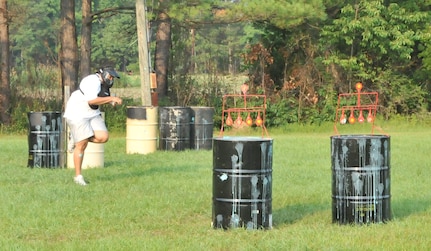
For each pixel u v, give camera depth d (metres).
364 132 53.81
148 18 48.66
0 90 53.03
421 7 60.00
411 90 59.09
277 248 14.85
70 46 52.75
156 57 56.34
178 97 56.44
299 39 57.84
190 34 62.38
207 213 19.00
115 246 15.02
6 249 14.89
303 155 33.41
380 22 56.34
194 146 35.75
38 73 54.28
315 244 15.19
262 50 57.91
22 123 52.19
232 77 57.94
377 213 17.05
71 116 23.47
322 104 57.34
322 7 51.84
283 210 19.41
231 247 15.11
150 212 18.84
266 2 50.62
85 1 53.16
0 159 31.48
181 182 24.22
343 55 58.22
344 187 17.06
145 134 34.16
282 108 56.22
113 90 62.47
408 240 15.73
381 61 59.62
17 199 20.56
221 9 52.53
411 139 43.56
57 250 14.85
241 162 16.39
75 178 23.77
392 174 26.95
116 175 25.98
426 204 20.41
